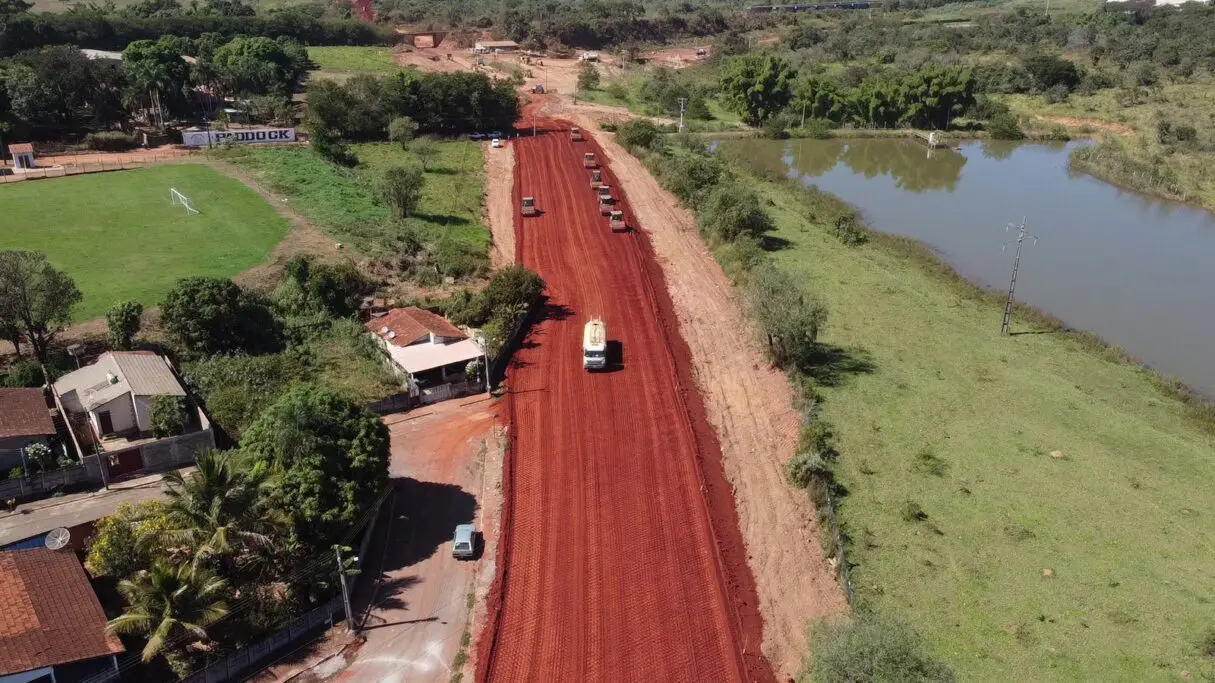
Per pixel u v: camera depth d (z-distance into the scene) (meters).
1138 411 59.72
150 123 125.12
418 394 57.94
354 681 36.09
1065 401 60.47
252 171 103.94
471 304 69.19
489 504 47.94
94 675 33.62
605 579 42.12
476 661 37.25
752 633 39.12
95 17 170.00
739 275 80.25
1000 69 188.12
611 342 67.31
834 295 77.94
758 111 160.62
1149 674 36.88
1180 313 78.50
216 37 173.50
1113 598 41.38
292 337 63.72
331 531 40.44
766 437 55.31
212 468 36.75
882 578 42.47
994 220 106.69
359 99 128.12
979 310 77.06
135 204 89.38
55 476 45.81
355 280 71.31
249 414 51.88
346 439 43.06
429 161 116.38
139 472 48.22
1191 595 41.62
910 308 76.25
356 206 93.88
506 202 102.19
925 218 107.50
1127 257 93.31
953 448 54.06
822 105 160.00
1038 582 42.38
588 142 134.12
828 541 45.09
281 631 37.22
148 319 62.75
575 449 52.91
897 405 59.16
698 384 61.53
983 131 159.62
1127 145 143.00
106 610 36.78
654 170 116.38
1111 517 47.59
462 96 134.88
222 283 60.53
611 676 36.50
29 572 35.94
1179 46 197.62
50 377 54.47
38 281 54.28
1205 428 57.75
